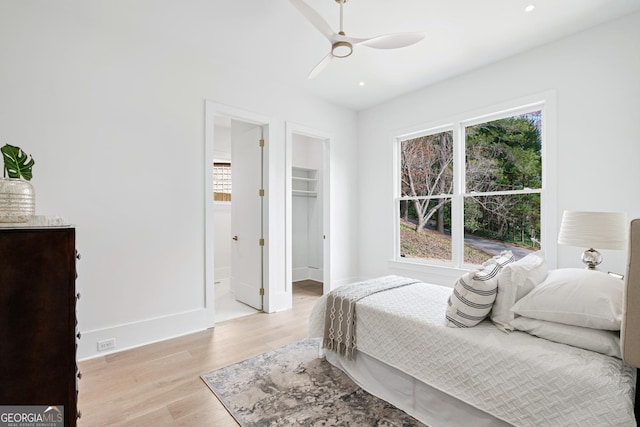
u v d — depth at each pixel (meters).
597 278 1.46
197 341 2.81
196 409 1.81
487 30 2.62
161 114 2.86
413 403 1.78
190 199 3.04
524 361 1.33
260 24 2.57
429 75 3.50
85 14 2.44
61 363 1.17
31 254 1.13
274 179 3.72
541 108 2.96
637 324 1.12
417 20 2.48
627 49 2.41
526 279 1.62
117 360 2.43
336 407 1.83
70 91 2.41
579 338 1.36
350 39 2.06
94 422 1.69
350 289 2.40
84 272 2.46
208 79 3.15
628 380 1.15
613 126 2.48
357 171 4.72
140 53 2.74
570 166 2.71
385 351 1.91
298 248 5.62
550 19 2.47
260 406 1.83
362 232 4.66
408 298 2.15
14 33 2.20
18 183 1.29
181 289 2.97
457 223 3.59
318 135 4.19
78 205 2.44
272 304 3.68
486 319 1.74
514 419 1.33
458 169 3.57
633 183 2.39
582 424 1.15
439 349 1.63
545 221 2.86
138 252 2.73
